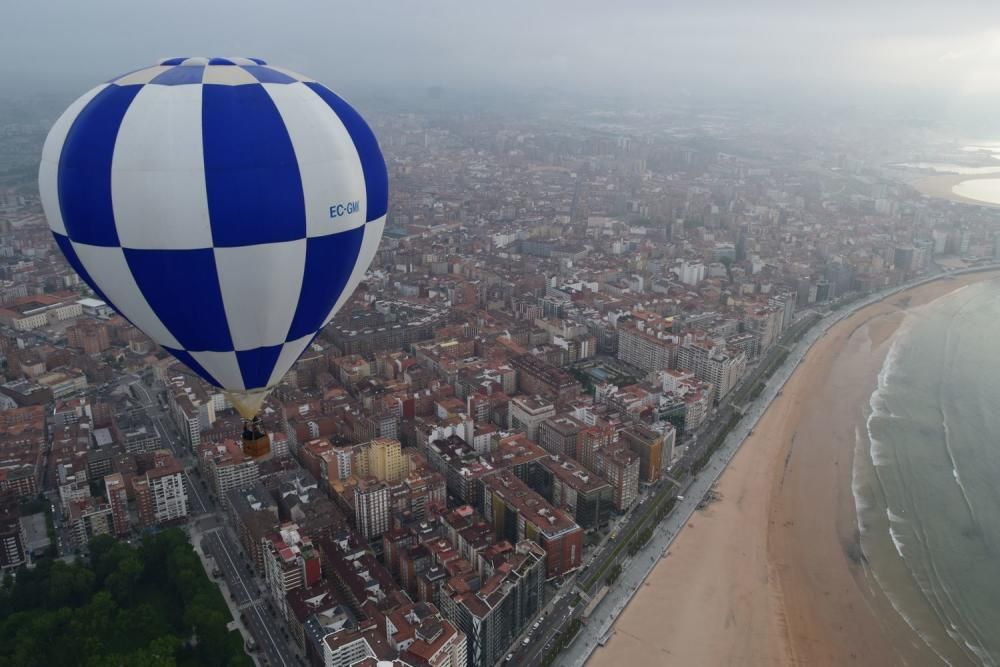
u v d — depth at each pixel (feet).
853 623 574.97
